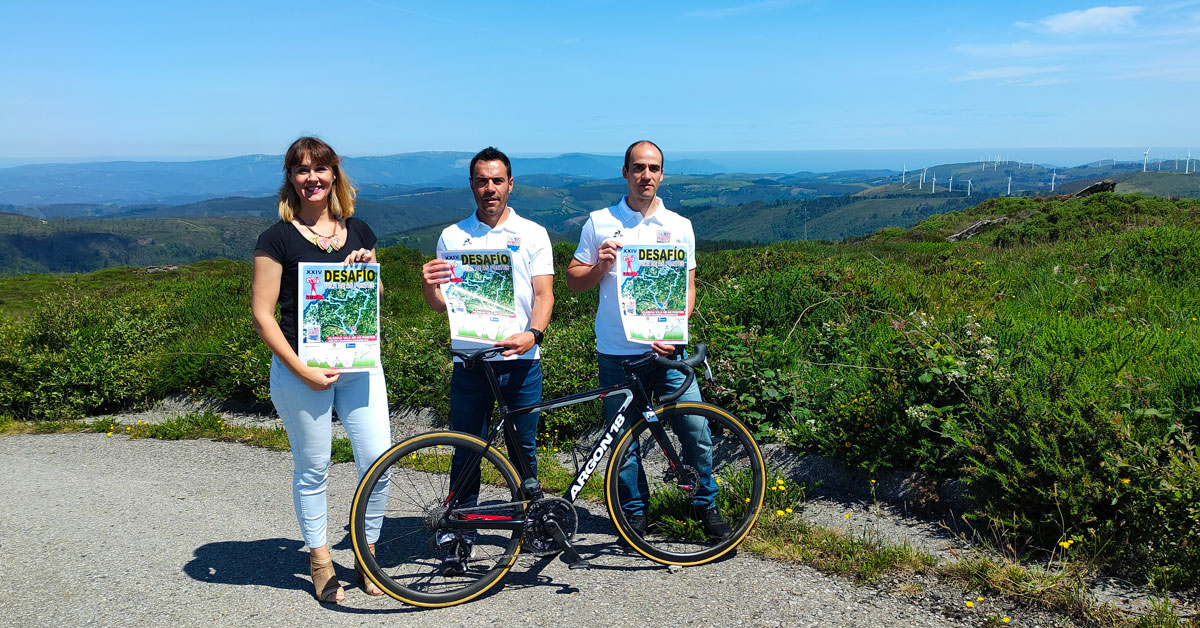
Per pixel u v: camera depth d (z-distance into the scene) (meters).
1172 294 7.15
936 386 4.32
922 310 7.25
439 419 6.86
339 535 4.11
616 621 2.92
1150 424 3.62
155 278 33.06
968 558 3.33
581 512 4.30
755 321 7.01
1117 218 18.72
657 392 3.88
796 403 5.01
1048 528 3.40
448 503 3.37
